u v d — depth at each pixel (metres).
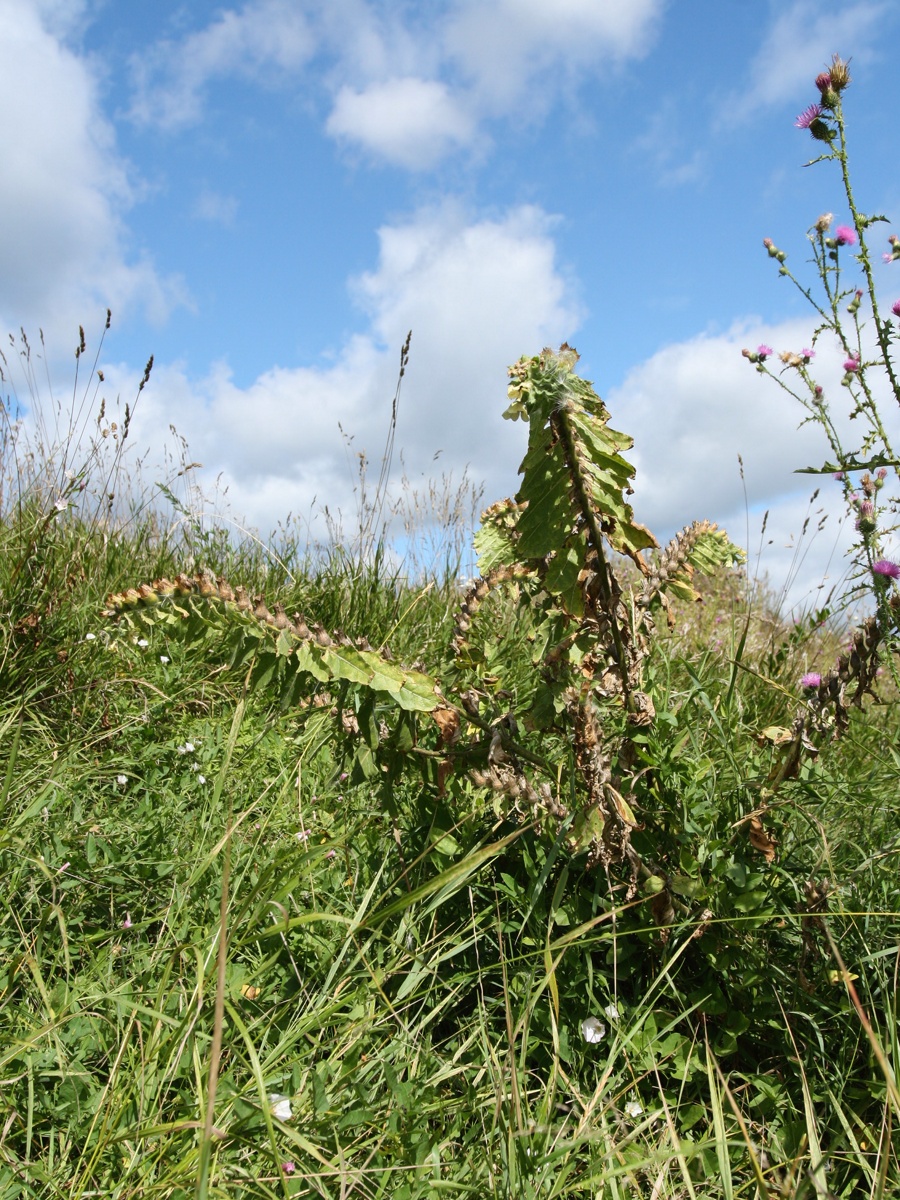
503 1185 1.34
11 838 1.93
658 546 1.65
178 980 1.72
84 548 3.95
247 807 2.43
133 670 3.21
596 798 1.73
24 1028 1.57
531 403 1.61
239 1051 1.48
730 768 2.32
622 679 1.80
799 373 2.32
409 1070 1.63
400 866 2.08
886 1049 1.62
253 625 1.75
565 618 1.79
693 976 1.87
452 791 2.11
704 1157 1.48
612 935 1.71
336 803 2.56
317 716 2.91
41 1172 1.30
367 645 1.82
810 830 2.27
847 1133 1.49
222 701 3.28
